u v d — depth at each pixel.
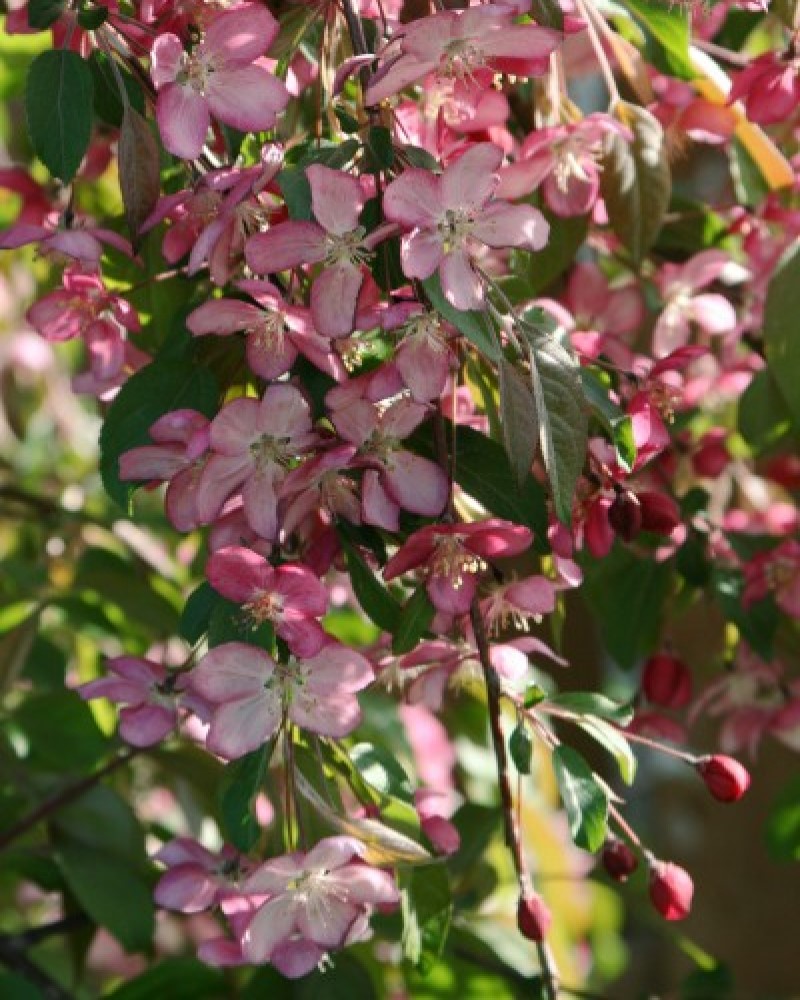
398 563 1.00
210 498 0.99
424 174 0.97
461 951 1.23
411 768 1.28
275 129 1.06
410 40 0.99
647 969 1.81
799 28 1.12
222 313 0.99
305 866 0.99
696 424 1.25
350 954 1.17
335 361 0.99
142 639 1.33
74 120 1.01
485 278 0.98
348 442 0.99
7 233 1.03
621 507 1.03
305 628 0.98
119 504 1.03
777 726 1.24
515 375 0.97
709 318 1.17
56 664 1.35
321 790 1.01
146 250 1.11
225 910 1.03
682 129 1.17
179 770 1.20
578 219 1.11
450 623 1.04
